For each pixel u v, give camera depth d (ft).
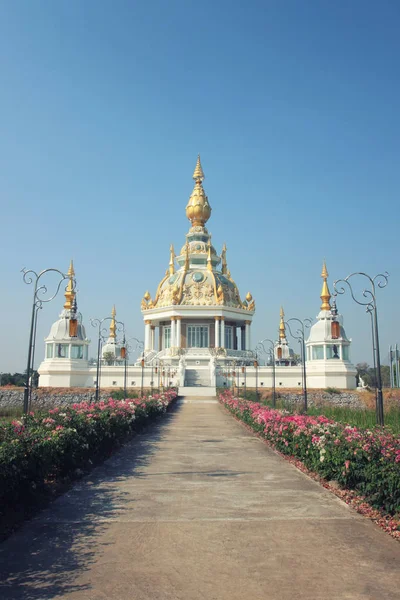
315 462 54.19
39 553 31.42
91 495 45.85
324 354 221.25
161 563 29.81
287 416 76.54
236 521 38.06
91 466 59.72
